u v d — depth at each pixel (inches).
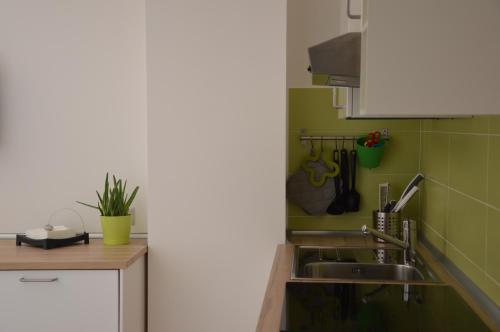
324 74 77.0
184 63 128.3
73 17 139.2
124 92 140.0
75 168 141.3
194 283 130.9
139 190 141.0
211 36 127.7
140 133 140.5
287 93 140.3
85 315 117.6
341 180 141.3
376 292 87.5
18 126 140.6
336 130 141.1
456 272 99.0
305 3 136.0
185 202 130.0
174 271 131.0
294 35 136.9
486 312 78.5
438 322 72.0
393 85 61.6
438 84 61.4
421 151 137.9
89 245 132.2
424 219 132.6
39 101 140.2
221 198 129.5
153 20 128.0
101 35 139.5
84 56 139.7
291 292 87.7
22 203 141.6
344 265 113.1
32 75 139.9
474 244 90.2
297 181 141.2
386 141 140.3
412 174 140.3
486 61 60.9
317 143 141.8
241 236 129.8
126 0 138.8
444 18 61.1
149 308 131.6
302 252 122.3
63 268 116.6
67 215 141.6
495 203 79.9
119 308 117.5
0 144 140.9
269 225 129.4
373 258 116.8
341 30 132.8
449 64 61.2
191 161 129.4
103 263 116.5
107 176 133.2
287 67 138.4
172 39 128.1
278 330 70.5
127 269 118.9
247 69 127.7
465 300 82.2
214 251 130.3
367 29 61.6
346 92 105.7
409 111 61.6
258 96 128.0
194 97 128.6
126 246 130.4
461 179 99.3
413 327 70.1
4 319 118.4
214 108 128.6
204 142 129.1
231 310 130.7
